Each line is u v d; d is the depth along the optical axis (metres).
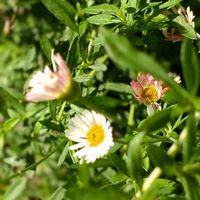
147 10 0.26
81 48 0.26
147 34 0.27
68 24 0.26
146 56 0.16
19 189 0.31
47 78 0.21
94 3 0.31
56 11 0.26
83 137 0.23
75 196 0.18
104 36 0.16
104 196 0.18
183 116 0.26
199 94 0.27
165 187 0.22
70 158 0.26
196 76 0.17
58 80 0.20
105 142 0.23
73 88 0.20
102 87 0.29
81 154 0.23
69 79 0.20
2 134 0.29
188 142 0.18
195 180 0.18
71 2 0.32
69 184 0.25
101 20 0.26
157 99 0.24
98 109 0.20
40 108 0.28
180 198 0.20
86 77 0.26
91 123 0.23
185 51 0.17
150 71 0.16
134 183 0.22
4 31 0.38
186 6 0.31
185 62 0.17
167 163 0.18
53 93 0.20
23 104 0.31
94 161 0.23
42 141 0.31
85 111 0.23
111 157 0.22
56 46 0.32
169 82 0.17
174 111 0.18
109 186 0.22
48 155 0.25
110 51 0.16
